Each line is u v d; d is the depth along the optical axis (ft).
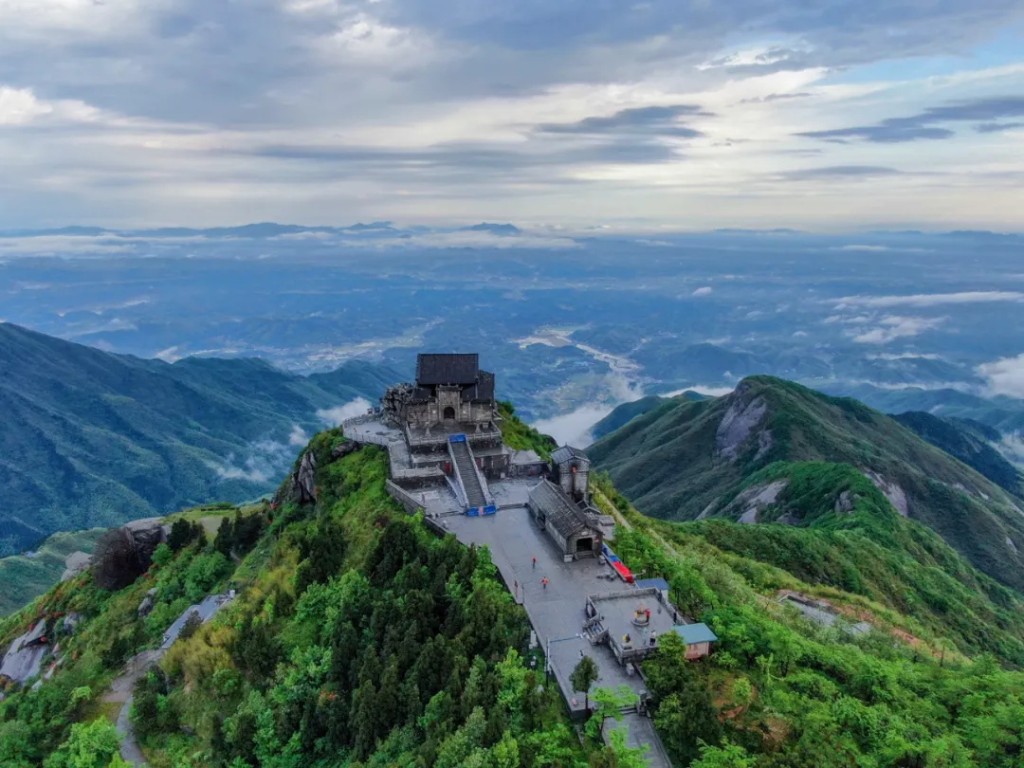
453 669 201.16
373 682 209.15
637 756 159.53
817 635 264.31
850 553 509.76
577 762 168.35
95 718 273.75
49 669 386.73
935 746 168.55
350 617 243.40
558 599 247.70
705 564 326.44
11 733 263.08
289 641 256.73
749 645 203.92
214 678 255.50
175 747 244.01
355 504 356.79
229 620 282.77
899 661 224.33
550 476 372.99
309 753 215.31
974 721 186.09
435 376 428.56
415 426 414.82
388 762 185.26
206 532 469.57
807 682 194.39
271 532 407.44
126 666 310.65
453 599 234.17
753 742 172.96
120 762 228.02
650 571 272.31
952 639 438.40
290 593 281.33
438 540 276.00
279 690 231.50
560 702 192.24
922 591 501.15
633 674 201.98
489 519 322.55
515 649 207.21
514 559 280.51
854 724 178.29
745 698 184.75
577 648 215.10
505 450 398.83
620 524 368.27
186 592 373.61
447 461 375.86
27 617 456.45
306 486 426.10
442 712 189.57
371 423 462.60
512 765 165.89
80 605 430.20
